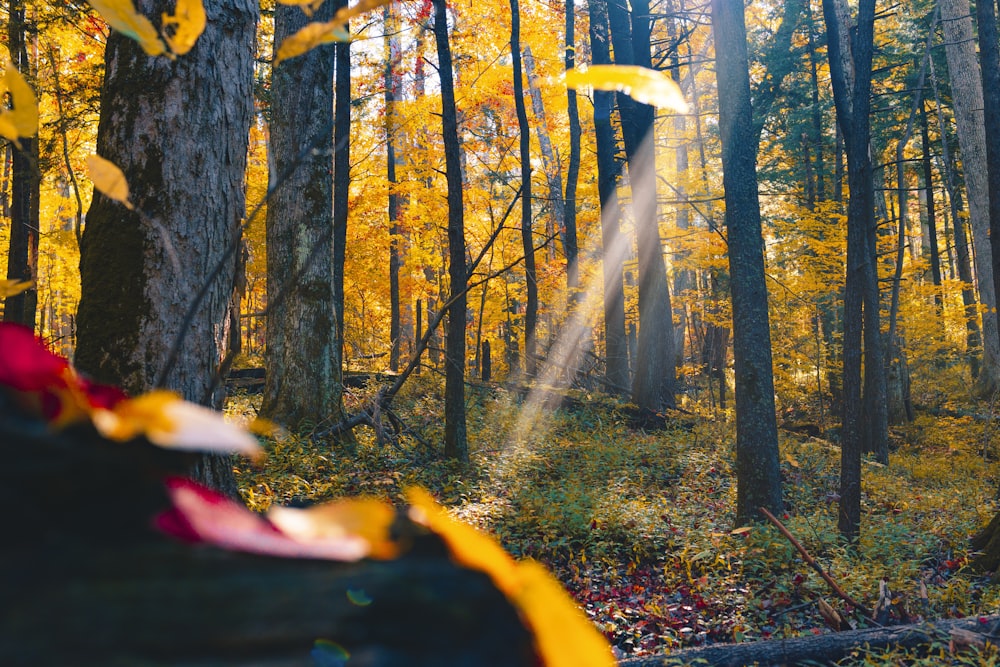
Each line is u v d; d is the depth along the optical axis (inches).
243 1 157.5
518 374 639.8
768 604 214.1
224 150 152.3
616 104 661.9
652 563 257.0
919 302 759.7
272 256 371.9
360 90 589.6
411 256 751.1
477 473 347.9
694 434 500.1
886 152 1067.3
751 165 310.0
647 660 166.1
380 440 368.8
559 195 757.9
